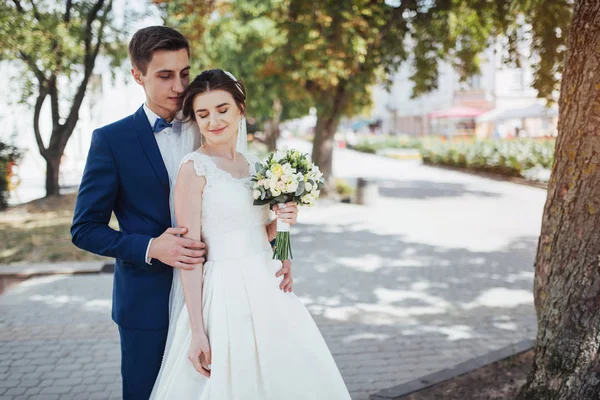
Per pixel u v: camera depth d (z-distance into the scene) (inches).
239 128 96.2
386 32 456.1
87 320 214.1
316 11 371.9
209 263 88.9
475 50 458.0
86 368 169.8
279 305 91.0
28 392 153.8
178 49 88.0
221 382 83.9
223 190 86.7
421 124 1663.4
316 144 555.5
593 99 104.7
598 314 107.6
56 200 521.3
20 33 392.8
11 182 528.4
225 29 540.1
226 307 86.9
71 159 806.5
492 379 145.6
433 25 455.8
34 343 189.6
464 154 909.2
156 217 90.0
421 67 495.8
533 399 117.6
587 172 106.9
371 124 2151.8
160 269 91.2
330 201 539.5
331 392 91.4
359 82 472.7
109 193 87.3
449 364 170.4
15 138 535.5
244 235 89.3
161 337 91.4
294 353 90.4
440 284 265.0
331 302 236.8
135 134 89.9
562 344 111.8
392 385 155.9
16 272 281.1
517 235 384.8
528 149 737.6
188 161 86.4
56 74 459.8
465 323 209.2
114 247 83.7
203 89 85.2
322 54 391.2
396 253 333.4
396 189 662.5
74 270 286.4
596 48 103.3
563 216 112.0
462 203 540.7
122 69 526.9
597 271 107.2
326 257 324.2
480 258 318.3
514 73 1328.7
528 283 265.7
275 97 673.0
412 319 214.1
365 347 185.0
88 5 487.8
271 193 86.3
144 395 91.5
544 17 285.1
